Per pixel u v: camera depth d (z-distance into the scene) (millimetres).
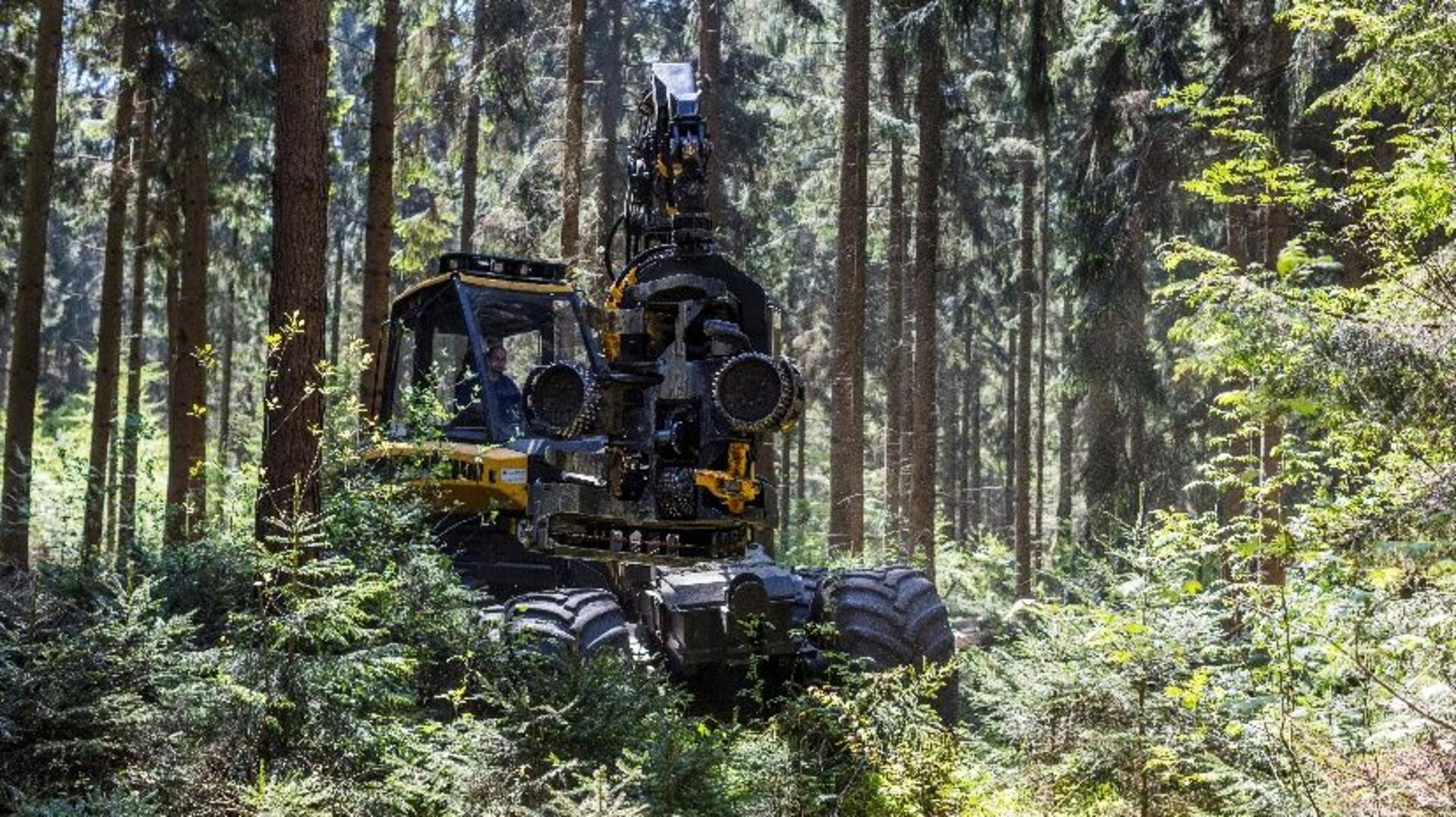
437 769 6234
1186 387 25906
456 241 33750
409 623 7508
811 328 43750
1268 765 6176
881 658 8680
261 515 7594
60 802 5480
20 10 20172
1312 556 5113
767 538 16172
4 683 6176
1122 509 23484
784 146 34562
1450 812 4770
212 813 5773
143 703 6328
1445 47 6094
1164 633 6980
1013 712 8055
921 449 22750
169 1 20078
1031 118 23203
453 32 23938
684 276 7855
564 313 10281
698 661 8500
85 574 8281
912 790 7418
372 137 17297
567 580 9844
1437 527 4777
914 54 22219
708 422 7715
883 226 33406
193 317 21562
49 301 51031
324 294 8039
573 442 8016
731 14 31406
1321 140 19078
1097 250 20047
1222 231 23984
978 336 48656
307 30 8023
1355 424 5348
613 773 6738
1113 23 20469
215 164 25359
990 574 31438
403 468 9281
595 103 31469
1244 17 17719
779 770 7160
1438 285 5688
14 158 20922
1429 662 5266
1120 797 7297
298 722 6219
